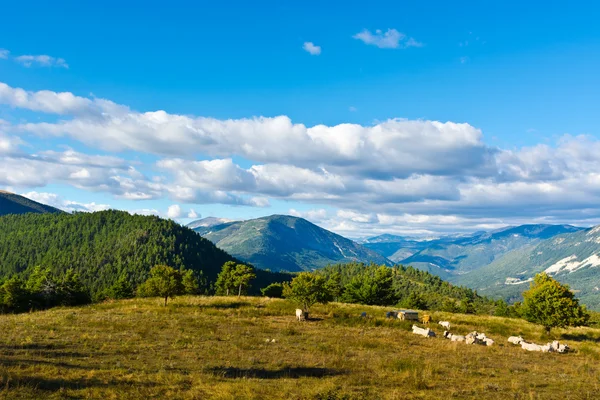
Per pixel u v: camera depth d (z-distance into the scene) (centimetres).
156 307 4806
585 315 4088
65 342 2466
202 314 4256
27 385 1534
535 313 4188
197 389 1653
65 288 8350
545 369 2502
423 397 1734
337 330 3675
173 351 2380
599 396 1894
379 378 2020
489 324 4784
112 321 3462
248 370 2042
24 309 7194
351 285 9306
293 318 4372
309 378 1944
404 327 4084
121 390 1565
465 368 2372
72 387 1583
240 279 9419
